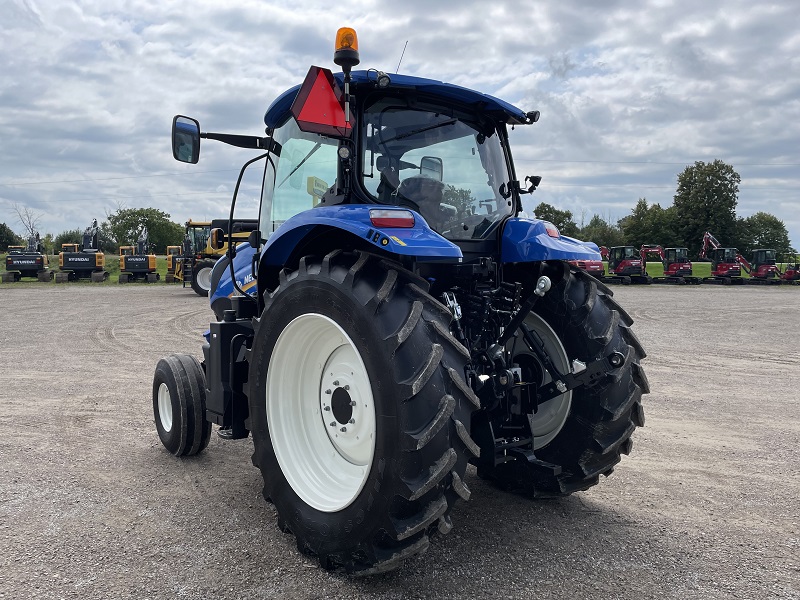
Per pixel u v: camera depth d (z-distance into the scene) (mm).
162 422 4707
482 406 3170
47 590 2682
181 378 4465
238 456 4621
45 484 3998
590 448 3432
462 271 3289
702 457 4652
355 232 2686
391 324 2549
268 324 3119
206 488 3953
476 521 3473
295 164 3660
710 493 3934
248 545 3135
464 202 3432
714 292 26031
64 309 16375
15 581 2760
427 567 2926
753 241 74375
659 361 8992
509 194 3697
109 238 88125
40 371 7977
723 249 33562
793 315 15852
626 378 3385
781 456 4672
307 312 2877
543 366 3521
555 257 3217
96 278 29562
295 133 3678
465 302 3293
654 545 3186
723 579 2840
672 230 76312
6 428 5312
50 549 3080
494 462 3127
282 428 3148
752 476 4246
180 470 4297
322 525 2811
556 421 3564
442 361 2547
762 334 12078
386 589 2717
